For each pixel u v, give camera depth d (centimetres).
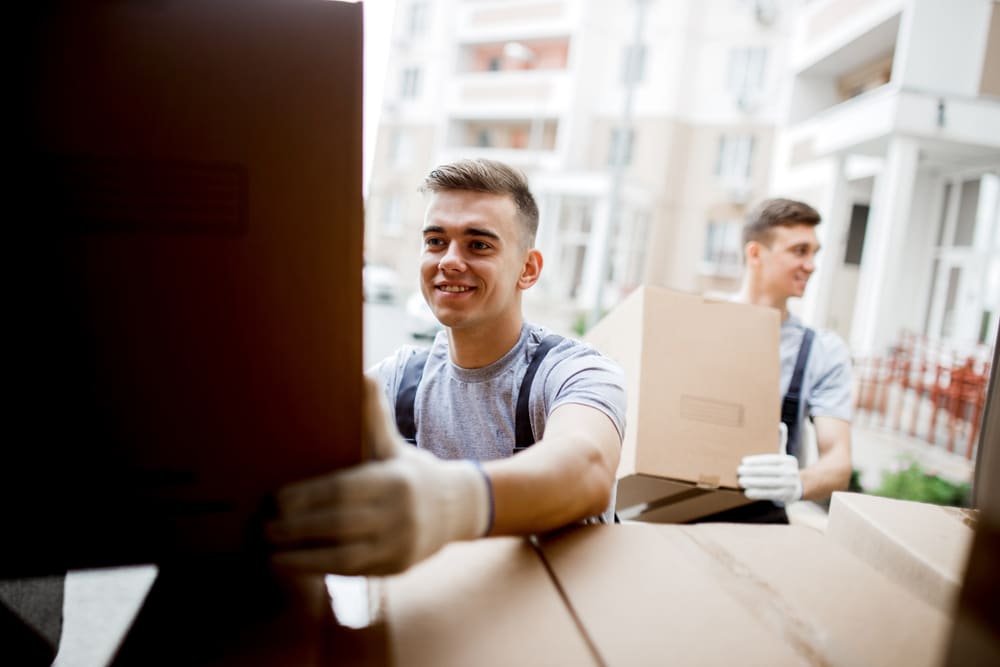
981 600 40
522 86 2153
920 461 557
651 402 150
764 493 146
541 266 131
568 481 71
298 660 51
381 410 59
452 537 58
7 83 48
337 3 52
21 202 48
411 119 2402
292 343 54
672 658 54
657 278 2023
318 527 51
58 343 50
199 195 51
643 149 2033
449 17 2364
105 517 52
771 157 1916
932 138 777
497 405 124
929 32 767
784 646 56
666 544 75
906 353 796
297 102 52
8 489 50
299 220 53
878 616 62
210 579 63
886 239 800
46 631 81
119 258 50
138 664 51
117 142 50
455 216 118
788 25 1897
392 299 1706
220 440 53
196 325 52
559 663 53
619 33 2072
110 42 49
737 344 158
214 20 51
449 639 56
